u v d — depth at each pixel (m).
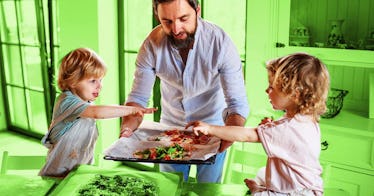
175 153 1.48
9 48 4.14
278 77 1.32
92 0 3.14
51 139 1.66
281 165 1.35
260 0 2.52
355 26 2.39
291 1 2.45
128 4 3.28
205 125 1.41
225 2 2.81
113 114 1.61
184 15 1.53
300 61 1.30
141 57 1.86
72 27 3.33
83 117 1.62
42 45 3.74
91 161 1.71
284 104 1.35
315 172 1.33
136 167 3.56
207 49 1.73
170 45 1.76
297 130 1.31
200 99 1.90
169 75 1.84
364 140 2.23
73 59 1.62
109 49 3.30
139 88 1.87
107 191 1.36
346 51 2.27
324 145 2.34
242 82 1.81
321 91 1.29
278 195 1.34
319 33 2.47
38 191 1.42
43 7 3.64
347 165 2.30
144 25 3.24
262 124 1.41
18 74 4.15
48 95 3.88
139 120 1.70
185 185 1.51
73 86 1.65
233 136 1.37
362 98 2.55
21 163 1.74
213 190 1.48
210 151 1.48
